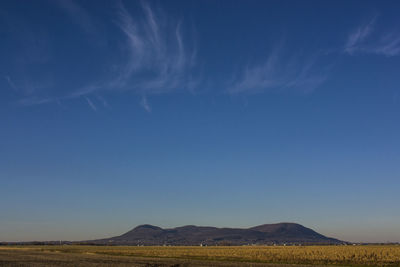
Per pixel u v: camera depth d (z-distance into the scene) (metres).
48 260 91.38
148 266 72.44
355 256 88.75
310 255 95.38
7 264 76.56
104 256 113.50
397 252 100.50
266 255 100.12
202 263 80.75
